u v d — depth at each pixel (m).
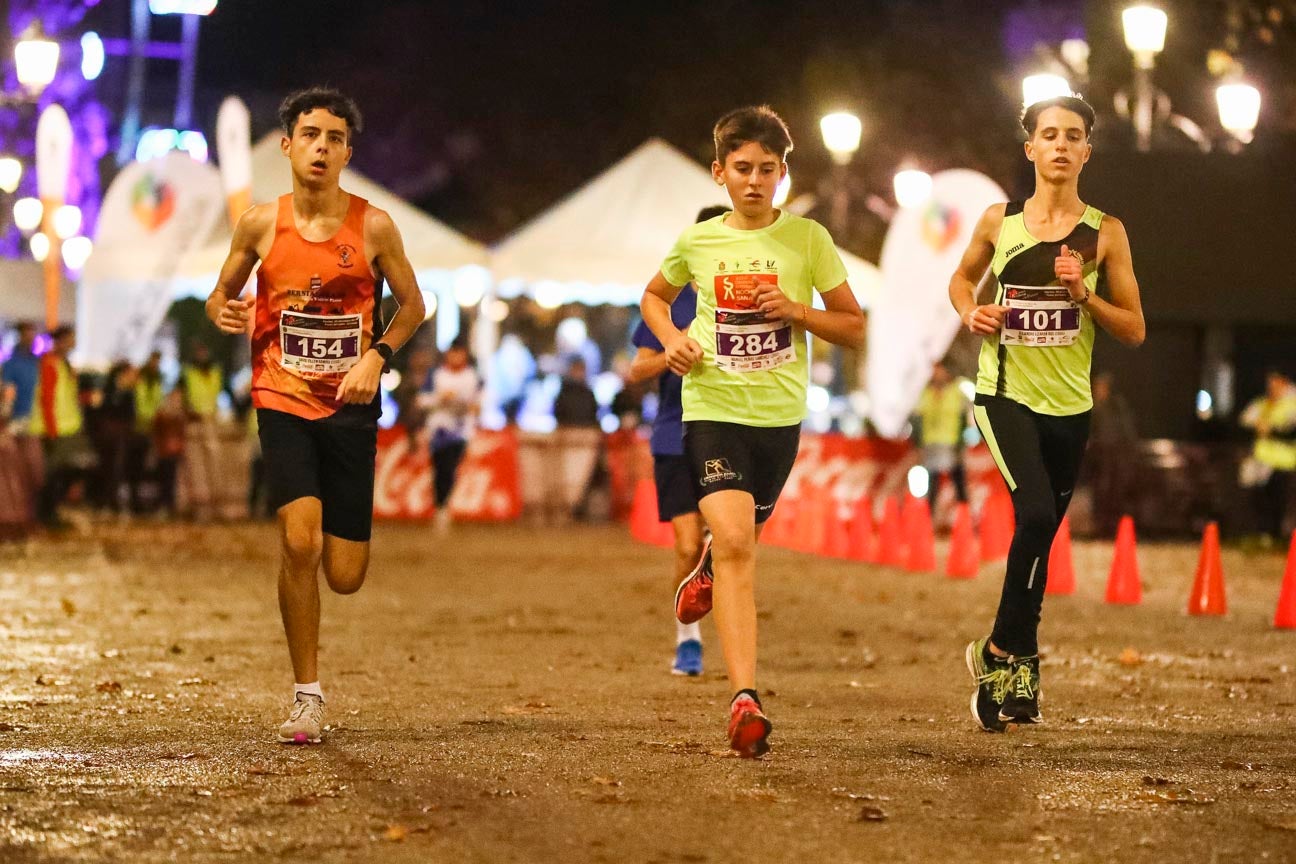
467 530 34.81
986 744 10.30
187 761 9.40
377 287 10.34
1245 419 33.50
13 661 14.12
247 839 7.59
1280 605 18.05
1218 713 11.87
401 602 19.84
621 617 18.34
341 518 10.36
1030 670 10.54
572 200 36.97
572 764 9.40
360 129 10.27
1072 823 8.07
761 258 9.95
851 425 46.03
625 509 39.09
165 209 34.22
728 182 9.98
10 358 32.72
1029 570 10.34
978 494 35.22
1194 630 17.67
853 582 23.34
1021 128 10.70
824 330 9.84
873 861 7.30
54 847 7.43
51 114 34.97
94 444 36.62
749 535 9.70
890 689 12.98
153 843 7.51
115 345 34.78
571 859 7.30
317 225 10.12
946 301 30.25
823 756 9.76
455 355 33.53
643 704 11.95
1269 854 7.54
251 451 37.69
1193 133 34.78
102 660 14.25
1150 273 33.47
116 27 61.22
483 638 16.28
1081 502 35.94
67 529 32.12
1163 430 35.53
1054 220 10.46
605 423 42.34
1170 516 34.28
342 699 12.08
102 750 9.77
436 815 8.08
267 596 20.33
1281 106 36.91
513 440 38.12
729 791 8.69
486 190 66.06
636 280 36.19
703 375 9.97
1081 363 10.47
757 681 13.41
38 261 40.09
